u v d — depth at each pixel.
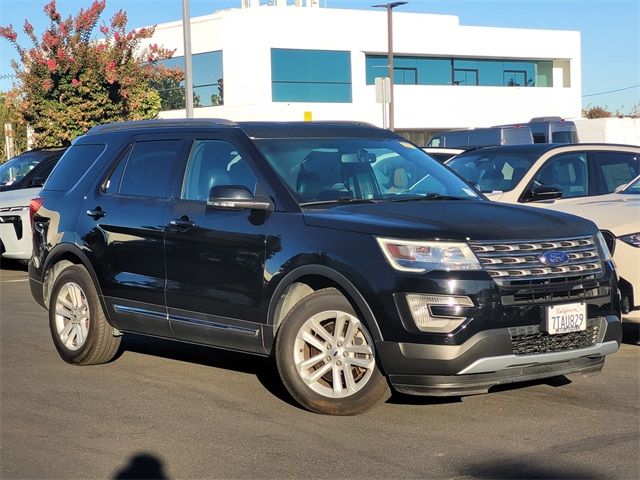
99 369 7.62
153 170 7.33
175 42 43.91
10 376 7.38
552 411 6.18
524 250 5.75
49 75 21.95
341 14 44.44
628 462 5.14
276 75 42.88
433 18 47.50
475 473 4.99
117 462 5.26
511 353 5.57
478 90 49.38
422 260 5.56
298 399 6.09
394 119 46.41
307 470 5.07
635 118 31.95
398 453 5.33
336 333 5.95
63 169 8.23
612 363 7.66
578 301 5.86
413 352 5.51
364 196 6.71
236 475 5.01
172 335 7.00
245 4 46.97
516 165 10.05
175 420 6.07
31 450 5.49
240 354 8.16
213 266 6.56
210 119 7.26
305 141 6.90
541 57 51.66
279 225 6.21
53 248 7.91
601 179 9.90
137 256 7.15
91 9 22.08
